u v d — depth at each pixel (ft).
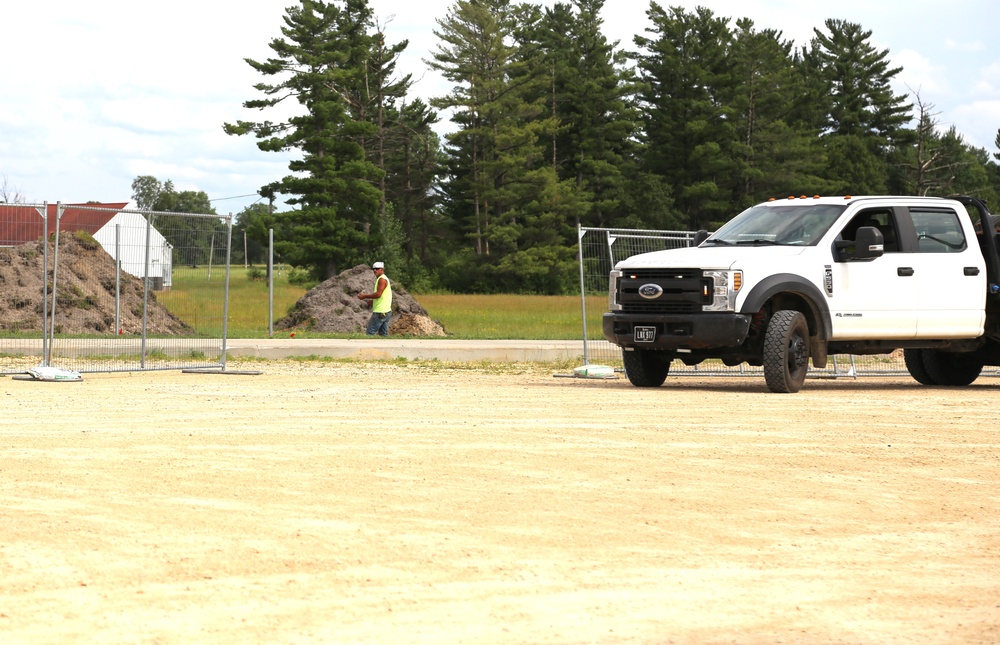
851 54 542.16
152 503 33.47
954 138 588.09
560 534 30.37
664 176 476.54
